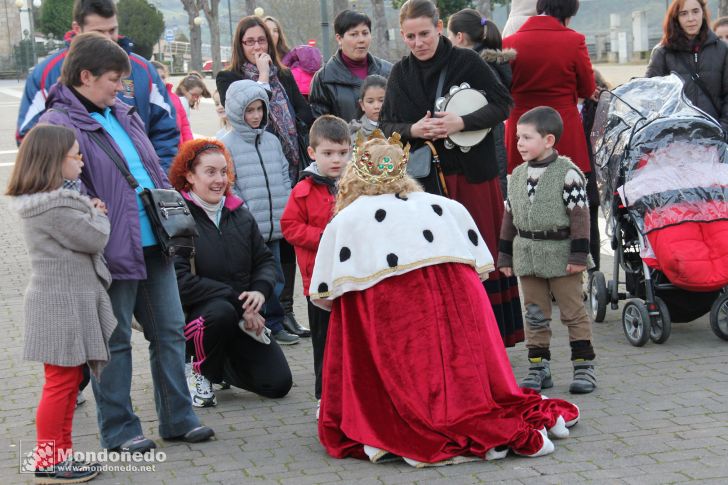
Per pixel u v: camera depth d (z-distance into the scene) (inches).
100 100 195.5
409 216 195.5
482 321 196.5
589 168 316.8
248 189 284.5
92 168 190.2
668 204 271.0
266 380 236.7
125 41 235.3
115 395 199.8
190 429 208.8
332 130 233.5
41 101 217.9
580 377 235.8
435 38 244.5
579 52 309.4
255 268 242.1
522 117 237.5
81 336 181.9
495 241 251.0
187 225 196.5
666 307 273.6
